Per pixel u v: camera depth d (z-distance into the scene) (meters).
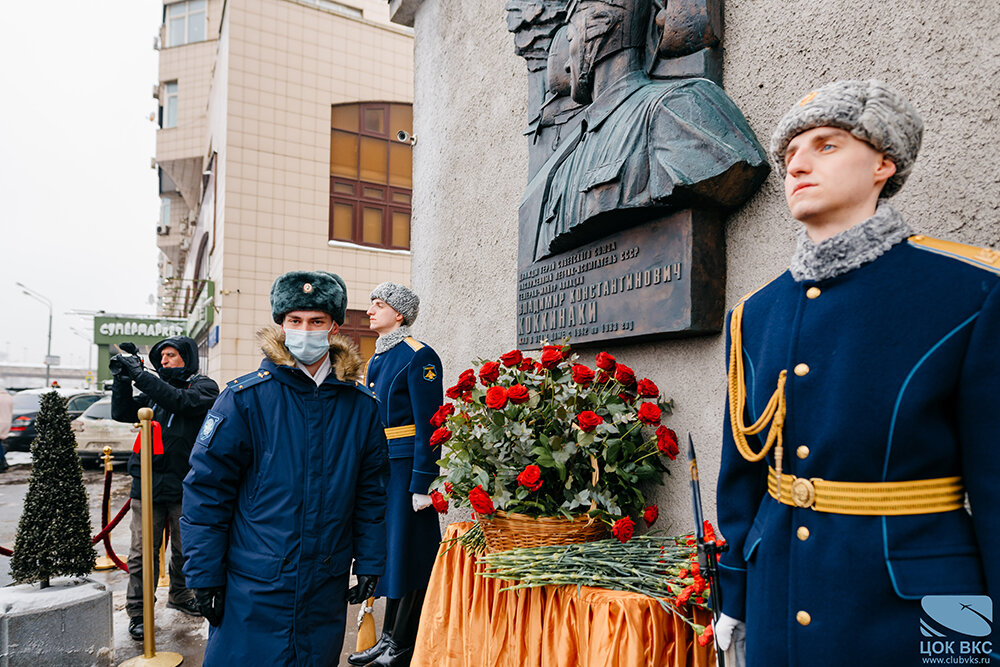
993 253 0.95
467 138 3.78
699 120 1.91
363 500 2.01
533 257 2.79
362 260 15.05
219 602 1.81
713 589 1.27
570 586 1.82
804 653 1.00
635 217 2.14
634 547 1.93
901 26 1.55
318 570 1.82
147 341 24.59
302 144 14.52
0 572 5.04
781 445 1.11
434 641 2.39
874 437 0.96
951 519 0.94
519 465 2.04
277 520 1.80
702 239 1.98
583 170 2.31
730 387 1.25
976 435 0.90
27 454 12.95
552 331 2.65
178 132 22.09
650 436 2.12
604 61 2.33
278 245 14.20
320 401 1.93
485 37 3.63
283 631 1.75
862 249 1.02
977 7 1.41
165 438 3.48
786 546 1.08
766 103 1.92
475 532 2.38
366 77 15.30
